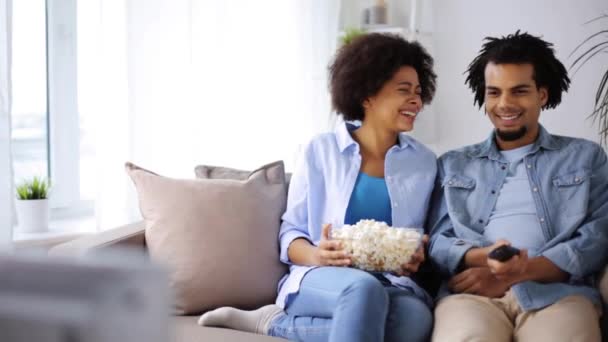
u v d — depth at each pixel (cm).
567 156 192
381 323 156
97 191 272
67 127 300
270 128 347
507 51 195
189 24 301
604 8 327
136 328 48
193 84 306
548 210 188
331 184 198
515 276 175
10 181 217
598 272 181
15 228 268
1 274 48
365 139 203
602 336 175
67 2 296
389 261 170
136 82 280
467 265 183
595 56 328
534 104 194
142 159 285
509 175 195
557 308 167
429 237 196
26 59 286
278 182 211
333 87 210
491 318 167
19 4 282
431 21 359
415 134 359
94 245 178
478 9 352
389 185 195
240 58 330
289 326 173
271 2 342
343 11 385
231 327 177
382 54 199
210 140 318
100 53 269
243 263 191
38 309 48
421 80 208
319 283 172
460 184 197
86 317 47
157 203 194
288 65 352
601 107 290
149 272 48
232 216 194
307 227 200
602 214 185
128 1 275
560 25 336
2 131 215
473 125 358
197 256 188
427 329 170
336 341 153
